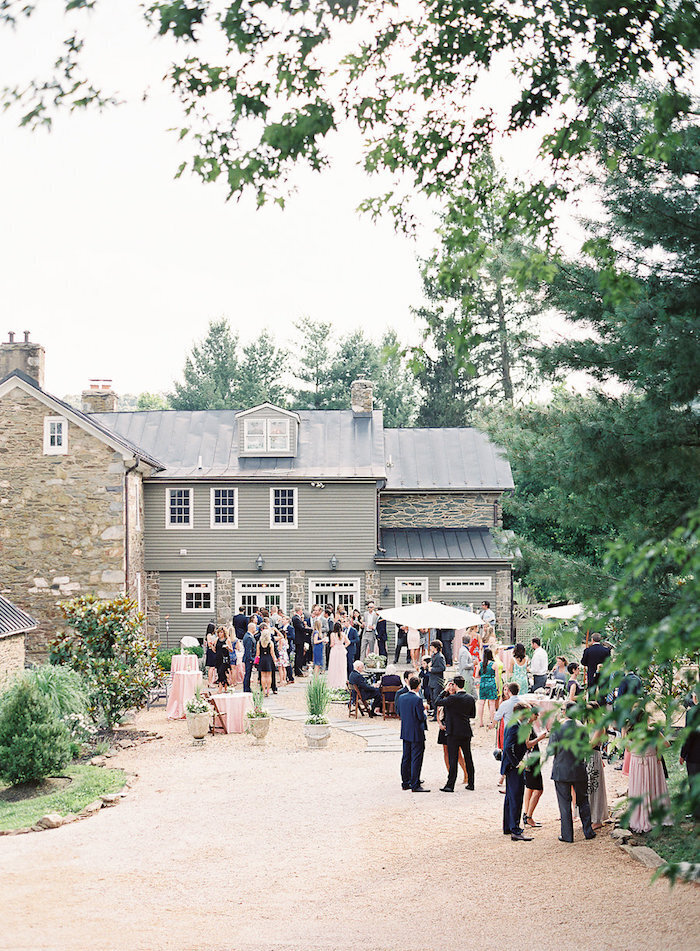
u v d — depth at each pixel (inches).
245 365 2662.4
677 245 388.8
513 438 483.8
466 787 594.6
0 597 895.1
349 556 1334.9
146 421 1453.0
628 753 502.6
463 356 303.6
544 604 1120.8
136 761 693.9
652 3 251.9
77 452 1131.3
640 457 412.5
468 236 300.7
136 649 838.5
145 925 359.6
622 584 184.9
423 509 1409.9
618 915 365.7
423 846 469.4
